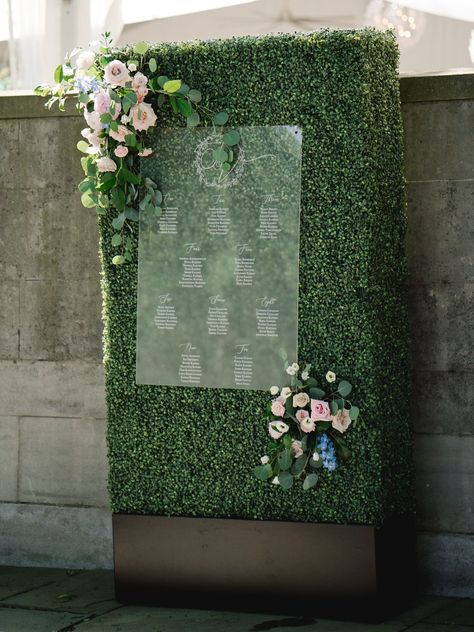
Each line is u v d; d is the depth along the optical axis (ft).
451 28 22.86
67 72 17.06
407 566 17.20
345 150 15.74
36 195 19.45
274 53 16.05
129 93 16.28
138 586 17.07
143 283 16.96
